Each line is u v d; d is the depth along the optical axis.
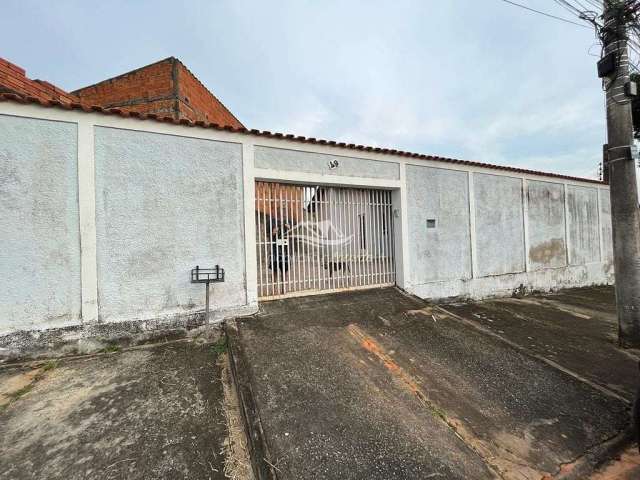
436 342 3.63
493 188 6.73
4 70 3.42
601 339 4.38
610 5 3.96
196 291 3.77
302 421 2.24
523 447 2.14
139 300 3.50
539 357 3.42
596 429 2.35
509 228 6.96
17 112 3.06
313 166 4.56
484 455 2.04
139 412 2.33
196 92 6.78
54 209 3.19
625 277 4.07
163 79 5.99
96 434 2.09
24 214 3.09
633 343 3.97
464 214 6.22
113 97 6.20
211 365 3.06
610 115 4.19
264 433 2.10
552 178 7.95
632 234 4.03
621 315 4.10
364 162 5.03
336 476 1.82
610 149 4.21
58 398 2.48
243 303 4.00
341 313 4.22
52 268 3.18
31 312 3.10
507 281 6.84
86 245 3.28
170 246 3.65
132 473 1.80
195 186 3.78
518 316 5.44
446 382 2.86
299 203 4.81
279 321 3.86
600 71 4.18
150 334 3.53
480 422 2.36
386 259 5.49
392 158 5.30
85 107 3.24
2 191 3.02
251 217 4.07
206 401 2.49
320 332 3.65
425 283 5.63
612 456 2.15
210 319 3.81
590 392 2.81
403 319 4.21
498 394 2.73
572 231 8.32
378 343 3.51
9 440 2.02
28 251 3.10
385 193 5.51
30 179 3.12
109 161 3.40
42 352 3.11
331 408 2.40
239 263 3.99
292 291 4.73
